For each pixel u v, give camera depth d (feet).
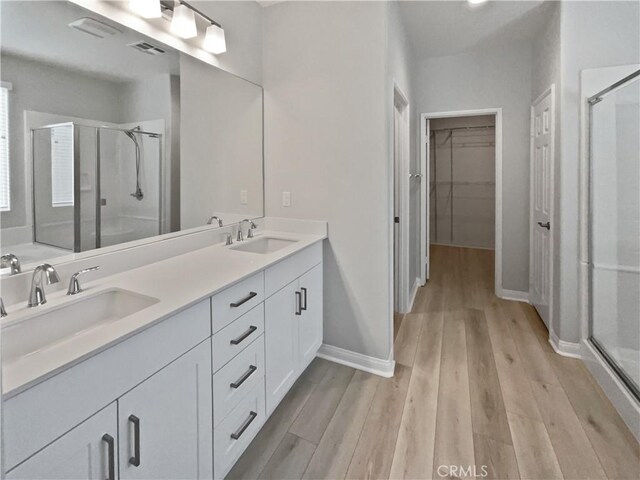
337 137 7.27
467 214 20.40
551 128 8.53
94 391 2.77
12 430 2.25
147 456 3.29
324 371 7.33
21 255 3.87
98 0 4.59
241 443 4.76
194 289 4.09
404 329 9.35
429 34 9.95
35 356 2.60
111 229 4.89
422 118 12.37
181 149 5.99
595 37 7.28
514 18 8.96
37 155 4.00
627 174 6.33
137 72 5.16
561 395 6.39
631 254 6.17
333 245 7.54
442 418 5.82
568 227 7.70
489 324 9.62
